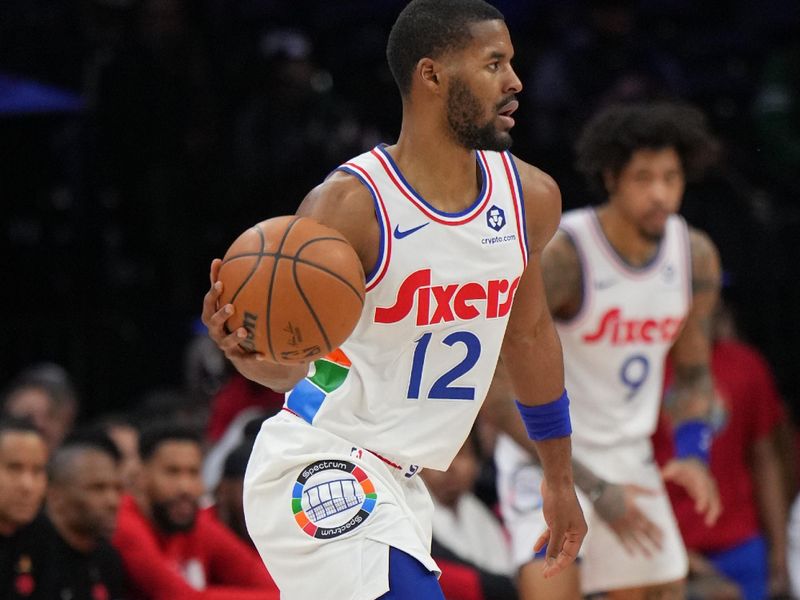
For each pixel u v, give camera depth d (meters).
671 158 10.76
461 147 7.10
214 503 13.42
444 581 12.43
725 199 20.05
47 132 20.33
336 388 7.43
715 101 23.16
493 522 14.08
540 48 23.75
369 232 7.02
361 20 24.81
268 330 6.62
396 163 7.16
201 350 17.59
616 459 11.12
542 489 8.17
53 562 11.08
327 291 6.61
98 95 19.52
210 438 15.76
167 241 19.56
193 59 20.38
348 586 7.05
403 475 7.56
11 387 14.97
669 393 11.55
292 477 7.35
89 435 11.45
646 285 10.96
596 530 11.02
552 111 21.48
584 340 10.98
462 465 13.55
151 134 19.64
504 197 7.29
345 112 20.47
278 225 6.77
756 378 15.43
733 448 14.95
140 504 12.51
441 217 7.09
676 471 11.09
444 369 7.37
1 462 10.71
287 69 20.11
